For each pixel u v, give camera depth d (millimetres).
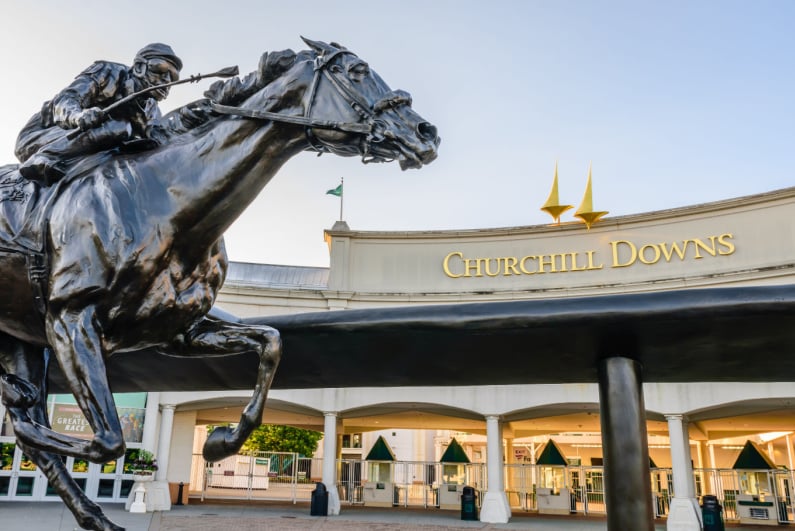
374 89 2869
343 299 20969
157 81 3289
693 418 19766
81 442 2705
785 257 18141
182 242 3016
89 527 3129
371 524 16609
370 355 3820
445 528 15969
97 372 2717
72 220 2859
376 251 21641
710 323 3068
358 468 25000
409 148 2738
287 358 3963
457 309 3342
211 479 32875
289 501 24734
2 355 3412
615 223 20172
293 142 2961
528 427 25953
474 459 42594
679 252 19328
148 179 3008
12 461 17406
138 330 2967
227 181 2990
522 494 24547
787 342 3268
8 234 3004
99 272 2793
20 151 3373
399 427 27375
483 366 3967
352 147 2906
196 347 3230
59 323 2795
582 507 24672
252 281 23297
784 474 20766
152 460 17375
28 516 13719
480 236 21188
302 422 25469
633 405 3592
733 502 23062
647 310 3072
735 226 18922
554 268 20375
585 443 33406
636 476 3506
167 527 13812
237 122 3008
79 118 2912
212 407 20859
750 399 16875
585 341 3418
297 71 2951
